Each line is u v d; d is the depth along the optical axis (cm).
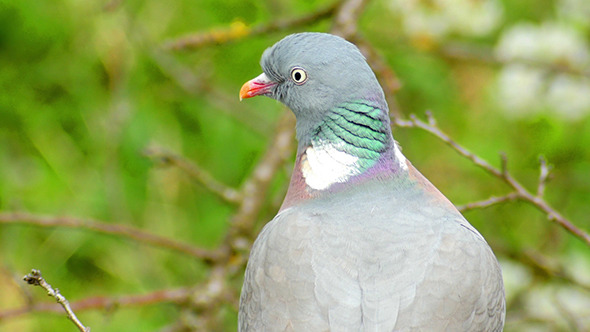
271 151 1091
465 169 1302
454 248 700
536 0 1328
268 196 1230
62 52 1305
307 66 792
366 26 1324
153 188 1286
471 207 871
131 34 1271
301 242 706
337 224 714
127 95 1280
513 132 1327
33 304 972
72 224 1028
